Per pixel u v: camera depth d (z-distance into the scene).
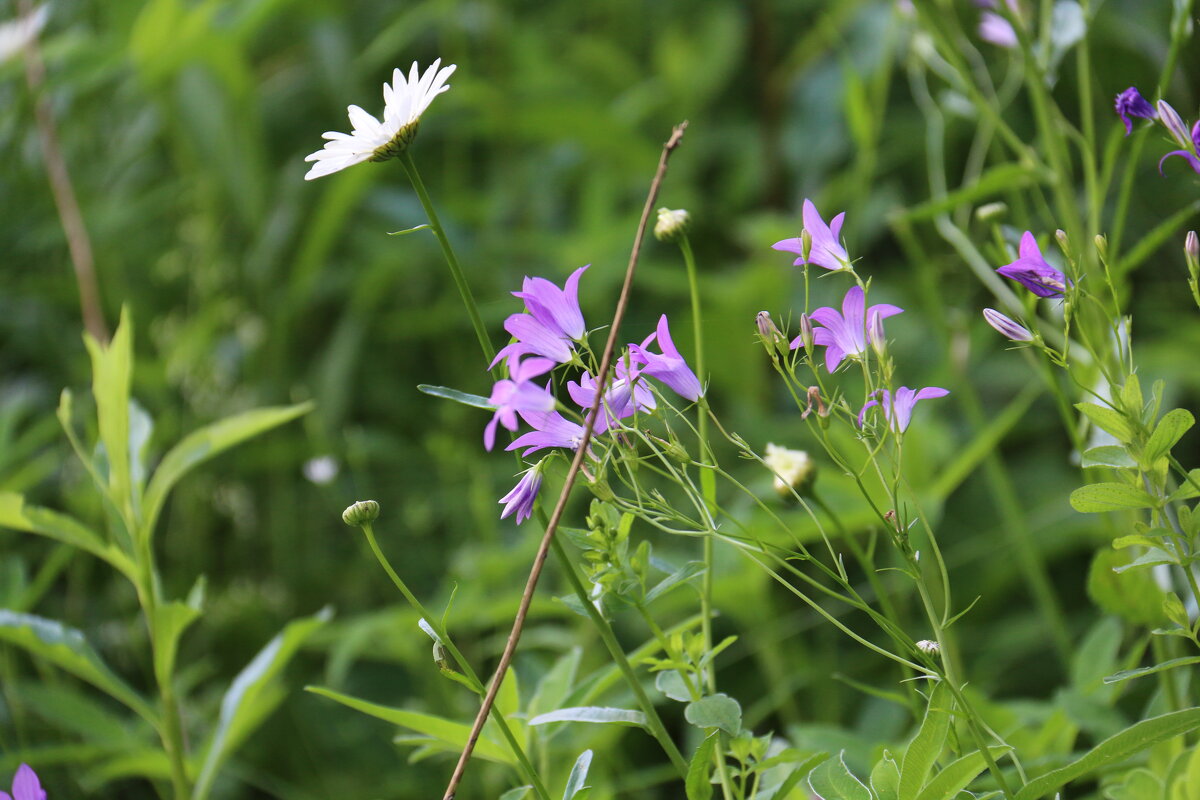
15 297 2.35
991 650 1.93
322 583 2.25
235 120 2.40
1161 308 2.20
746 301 2.26
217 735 1.45
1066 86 2.15
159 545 2.31
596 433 1.26
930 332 2.26
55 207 2.42
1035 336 1.26
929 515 1.60
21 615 1.44
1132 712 1.61
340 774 1.95
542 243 2.43
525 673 1.63
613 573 1.28
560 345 1.26
